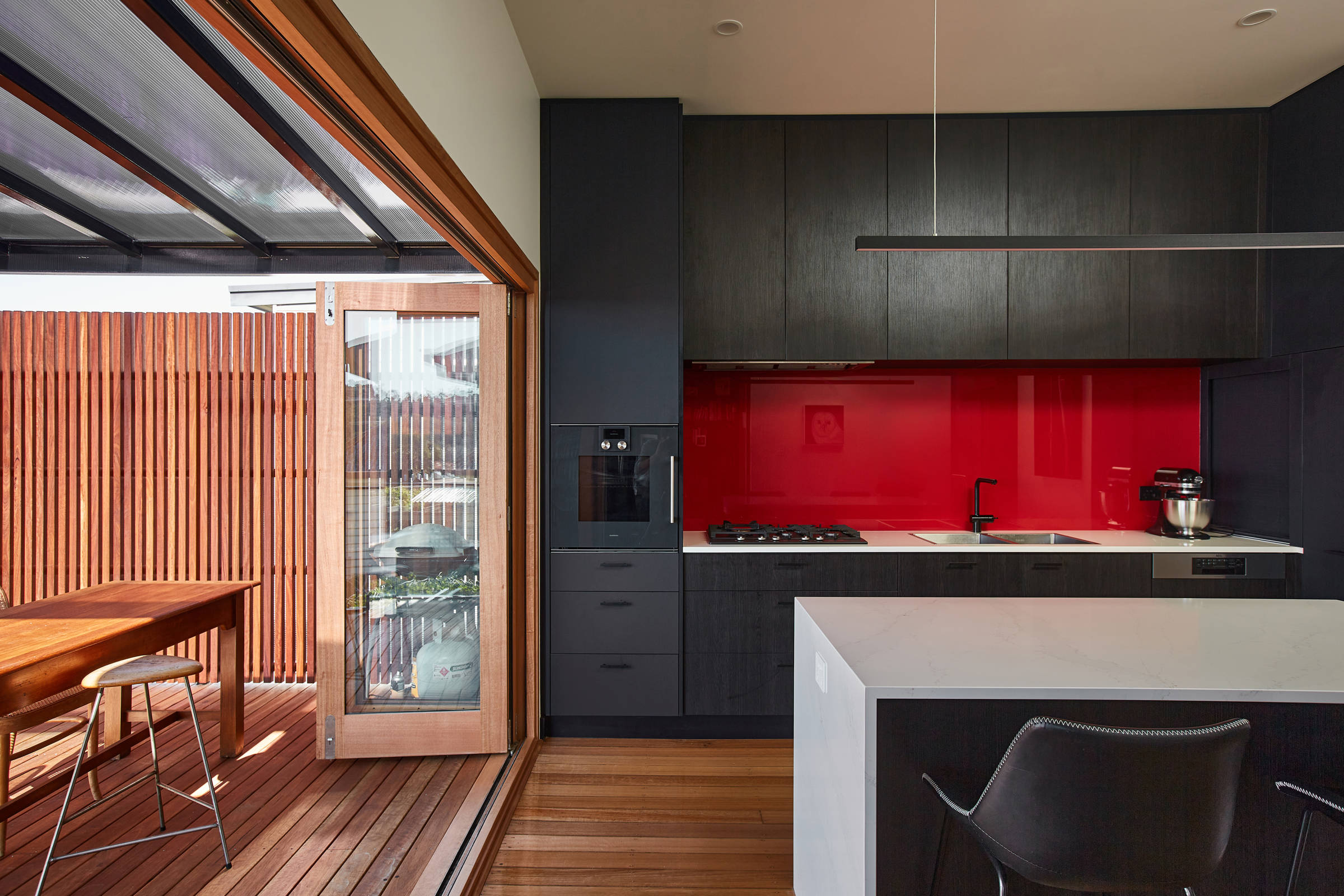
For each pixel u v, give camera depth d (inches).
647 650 124.5
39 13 65.4
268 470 149.5
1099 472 149.1
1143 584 125.1
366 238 125.9
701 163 130.9
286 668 150.2
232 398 149.6
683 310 130.6
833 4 97.8
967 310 131.2
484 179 88.2
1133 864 48.0
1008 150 130.6
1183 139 129.6
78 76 76.1
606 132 125.1
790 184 130.7
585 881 84.5
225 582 120.7
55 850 88.0
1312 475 121.5
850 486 149.6
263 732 125.2
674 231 125.3
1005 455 149.6
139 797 101.8
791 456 149.3
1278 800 62.1
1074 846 47.9
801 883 79.7
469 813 98.0
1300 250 123.7
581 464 125.2
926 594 125.0
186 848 89.0
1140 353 131.0
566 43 107.7
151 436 148.8
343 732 114.0
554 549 124.9
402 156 61.9
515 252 106.0
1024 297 131.0
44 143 93.0
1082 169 130.1
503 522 116.8
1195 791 47.3
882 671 58.8
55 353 148.4
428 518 118.1
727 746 122.6
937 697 54.9
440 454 117.9
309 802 100.8
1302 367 123.0
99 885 81.4
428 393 117.6
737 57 111.8
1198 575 124.7
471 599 118.2
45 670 80.0
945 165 131.0
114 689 113.7
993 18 101.0
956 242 83.7
